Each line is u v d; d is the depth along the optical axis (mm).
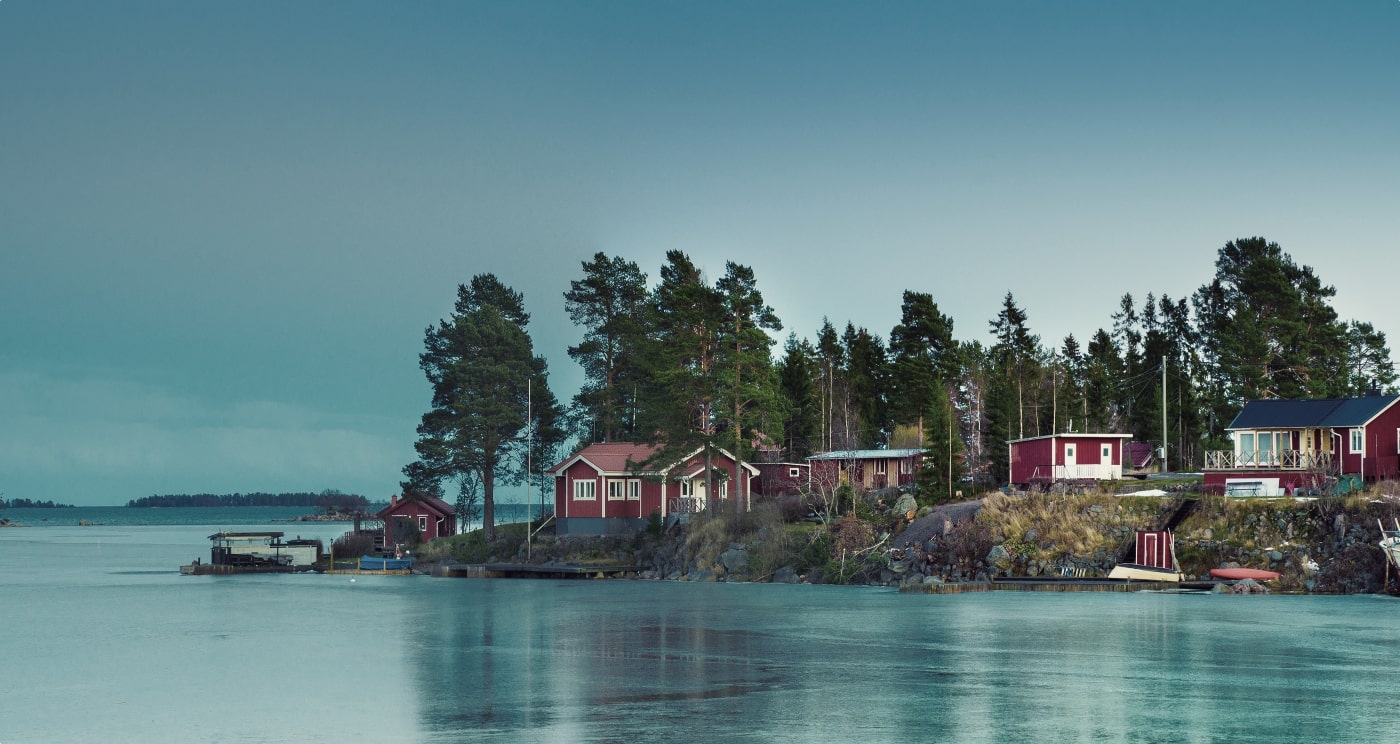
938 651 45156
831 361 142750
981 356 150625
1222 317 140000
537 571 93938
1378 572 63656
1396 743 29672
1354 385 134000
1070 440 88375
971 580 71938
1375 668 40375
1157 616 55219
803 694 36531
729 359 91750
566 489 105188
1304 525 67938
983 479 97688
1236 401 118125
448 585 85750
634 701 35719
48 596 78875
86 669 44031
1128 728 31391
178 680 41219
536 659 44656
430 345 115500
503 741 30656
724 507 92875
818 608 61625
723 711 34031
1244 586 64875
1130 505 73125
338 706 35781
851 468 105625
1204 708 33906
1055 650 44969
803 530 85875
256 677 41562
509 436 113938
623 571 91438
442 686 38938
